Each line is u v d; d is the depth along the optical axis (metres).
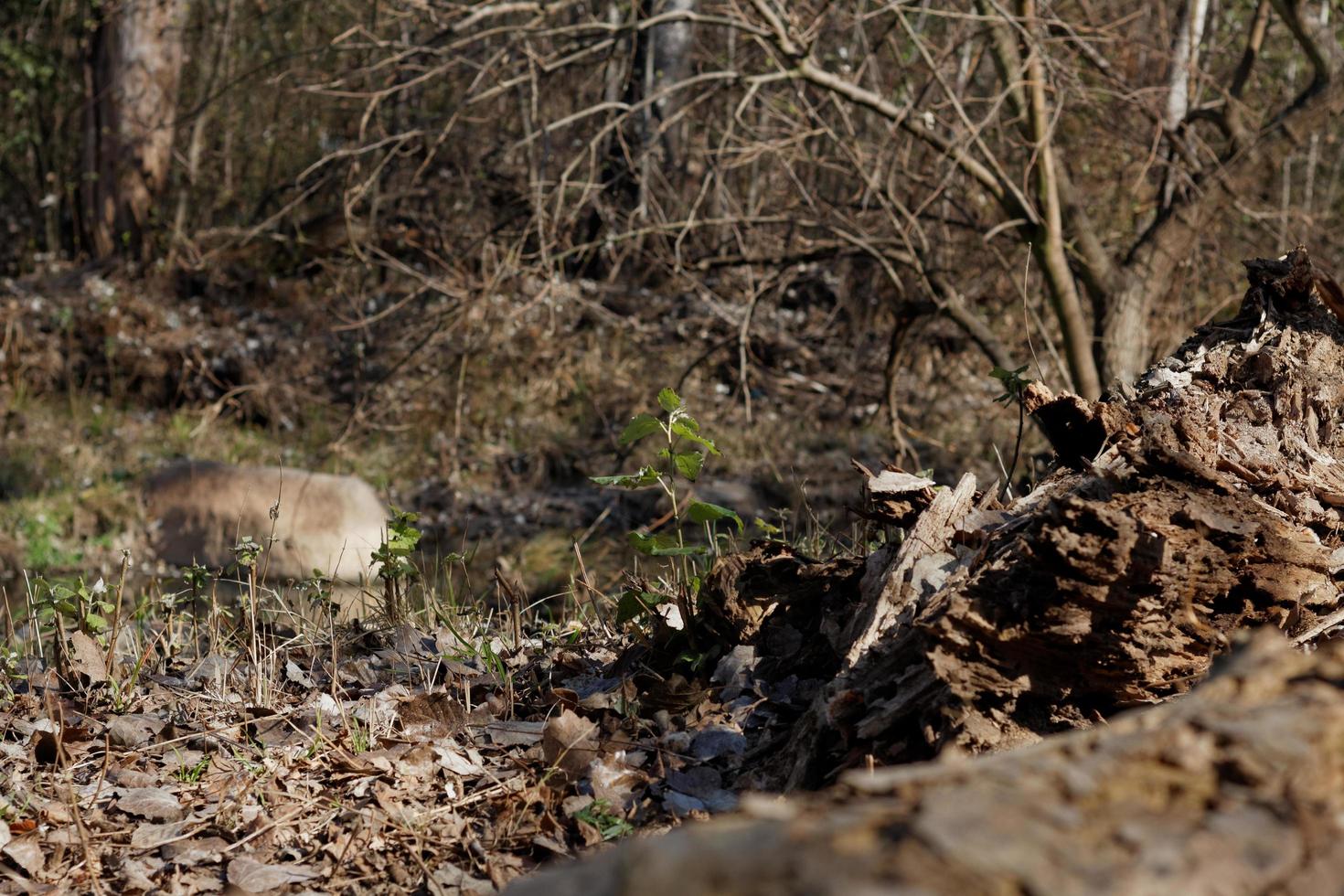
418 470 10.94
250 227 14.34
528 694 3.29
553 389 11.48
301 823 2.67
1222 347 3.39
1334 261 10.73
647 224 8.45
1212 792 1.15
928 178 8.26
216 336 12.84
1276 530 2.55
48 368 12.54
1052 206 7.66
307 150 15.82
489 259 8.86
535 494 10.43
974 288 9.52
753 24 7.91
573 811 2.54
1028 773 1.15
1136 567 2.21
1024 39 7.41
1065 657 2.26
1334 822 1.13
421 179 11.15
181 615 4.19
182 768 2.92
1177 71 8.90
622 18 10.09
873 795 1.15
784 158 8.24
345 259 12.02
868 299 11.68
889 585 2.60
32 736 3.11
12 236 16.88
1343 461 3.19
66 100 16.27
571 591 4.30
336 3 14.37
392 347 10.34
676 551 3.07
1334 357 3.31
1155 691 2.32
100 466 10.85
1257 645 1.41
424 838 2.54
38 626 3.93
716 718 2.77
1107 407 2.94
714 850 1.01
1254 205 9.64
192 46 16.77
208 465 9.88
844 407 11.29
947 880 0.96
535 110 7.71
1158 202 9.32
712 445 3.06
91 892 2.46
